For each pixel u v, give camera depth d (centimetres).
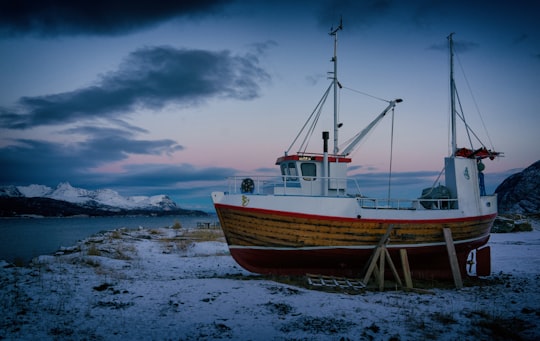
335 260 1419
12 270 1296
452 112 1775
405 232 1475
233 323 837
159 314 891
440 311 993
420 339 764
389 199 1508
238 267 1783
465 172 1700
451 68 1795
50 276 1245
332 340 745
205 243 2838
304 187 1541
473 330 827
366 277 1330
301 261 1407
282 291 1145
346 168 1631
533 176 8588
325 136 1586
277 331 791
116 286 1154
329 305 1009
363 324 854
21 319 815
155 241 2967
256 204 1345
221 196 1405
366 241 1415
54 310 890
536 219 5109
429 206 1739
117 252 2091
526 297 1188
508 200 8462
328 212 1365
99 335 745
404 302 1104
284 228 1349
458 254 1667
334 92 1697
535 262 1986
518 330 833
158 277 1459
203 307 955
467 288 1388
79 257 1769
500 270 1769
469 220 1648
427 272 1591
